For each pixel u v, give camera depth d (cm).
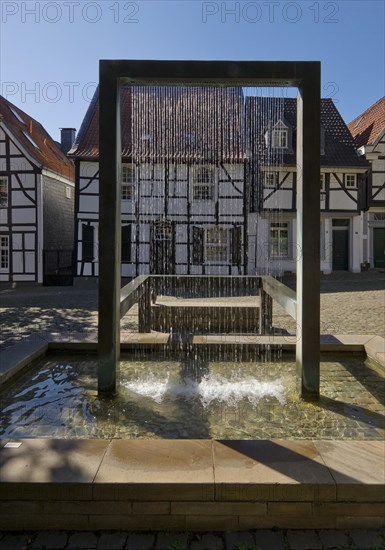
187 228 1722
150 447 282
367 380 482
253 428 361
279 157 1794
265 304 749
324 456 271
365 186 2155
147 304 724
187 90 1473
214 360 561
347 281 1811
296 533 244
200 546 235
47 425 369
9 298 1366
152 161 1617
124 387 460
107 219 420
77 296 1419
